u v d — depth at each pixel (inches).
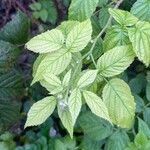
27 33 20.9
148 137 21.1
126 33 13.8
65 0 24.5
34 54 25.1
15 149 24.4
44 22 28.7
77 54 13.9
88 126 21.8
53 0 28.2
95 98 12.9
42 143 24.5
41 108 13.3
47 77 13.1
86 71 13.5
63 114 13.5
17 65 25.2
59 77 13.9
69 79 13.2
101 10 16.3
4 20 30.6
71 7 14.9
